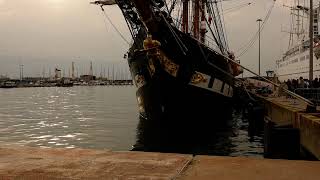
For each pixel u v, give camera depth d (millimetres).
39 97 108250
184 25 34125
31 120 41250
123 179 4645
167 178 4691
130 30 27219
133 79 30734
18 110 57500
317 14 56531
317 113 17375
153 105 27125
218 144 22984
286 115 21344
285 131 14914
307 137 15117
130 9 26344
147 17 23719
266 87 55094
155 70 25344
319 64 48625
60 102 81125
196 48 26453
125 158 5801
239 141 24188
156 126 27578
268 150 15164
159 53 24578
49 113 51031
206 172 4961
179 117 27062
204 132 27656
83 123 36938
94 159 5719
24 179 4648
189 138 24766
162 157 5883
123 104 72562
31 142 24953
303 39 60844
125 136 26641
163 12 25453
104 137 26594
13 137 27656
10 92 158125
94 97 106562
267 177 4711
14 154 6086
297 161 5602
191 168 5188
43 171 5008
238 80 42125
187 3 34219
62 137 27266
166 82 25750
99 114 48156
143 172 4961
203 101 27891
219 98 30344
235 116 40344
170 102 26500
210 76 28250
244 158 5816
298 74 61500
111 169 5121
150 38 24125
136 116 44281
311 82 29047
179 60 25609
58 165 5340
